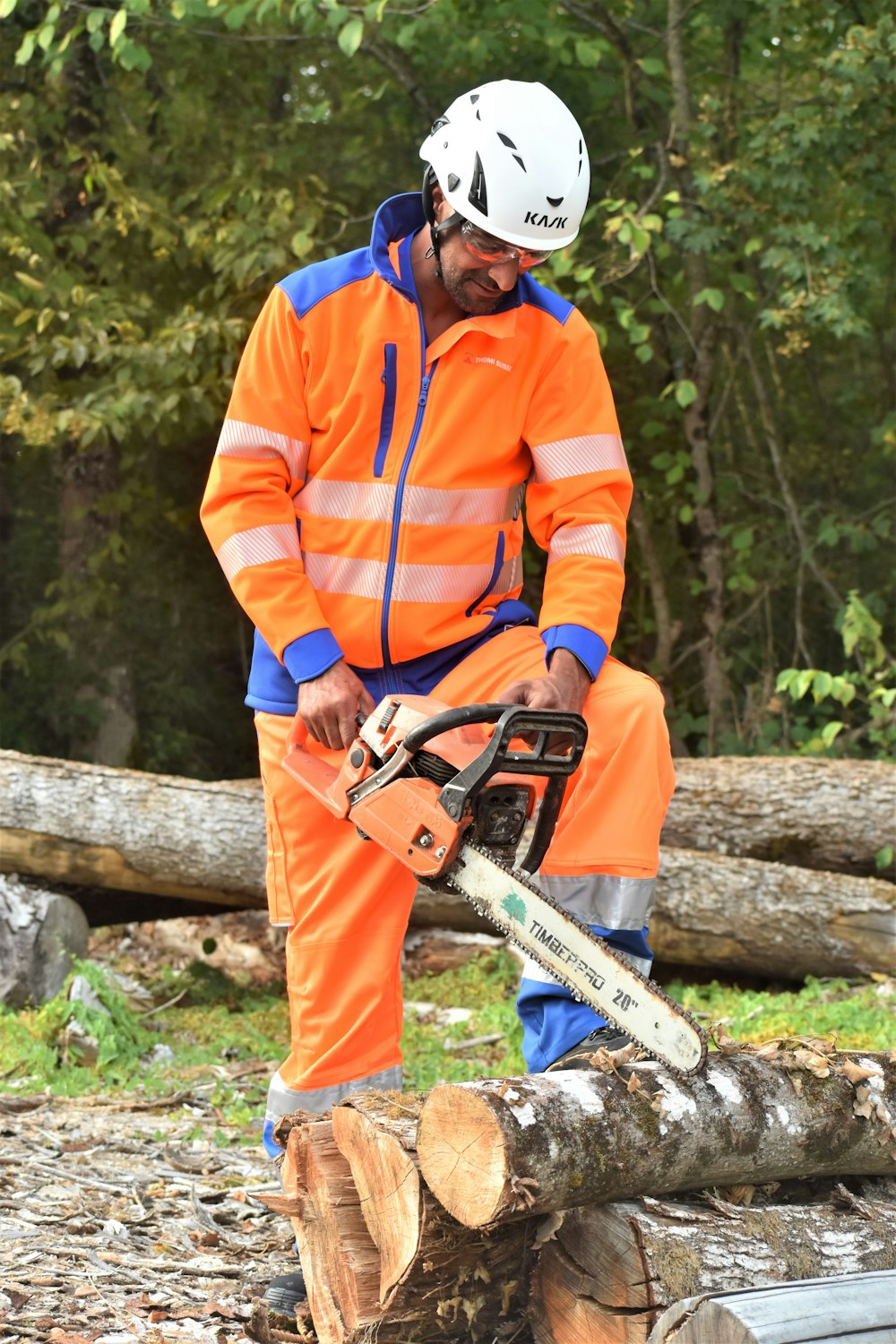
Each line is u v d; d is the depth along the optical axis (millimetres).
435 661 3934
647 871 3445
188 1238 4348
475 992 8836
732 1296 2467
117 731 15320
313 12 10336
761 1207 2986
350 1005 3805
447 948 9625
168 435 13633
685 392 11828
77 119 14273
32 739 15469
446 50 12516
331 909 3838
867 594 14359
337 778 3547
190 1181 5133
